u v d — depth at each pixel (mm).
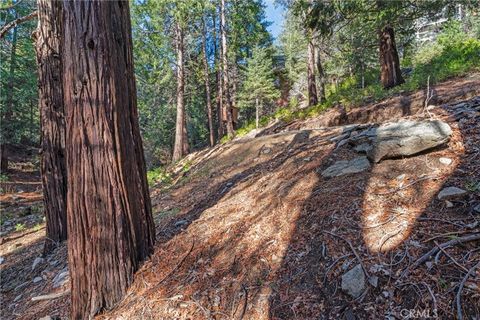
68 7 2936
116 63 3084
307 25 9672
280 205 3443
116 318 2734
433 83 9141
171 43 16562
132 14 14727
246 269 2738
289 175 4184
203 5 14508
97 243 2953
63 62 3014
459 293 1775
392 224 2445
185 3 13891
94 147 2959
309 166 4102
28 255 5867
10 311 3955
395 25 9594
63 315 3256
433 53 14883
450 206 2385
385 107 8469
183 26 15000
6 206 11539
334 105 11766
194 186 6809
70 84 2963
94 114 2945
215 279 2775
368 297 2004
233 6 16219
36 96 17281
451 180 2623
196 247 3334
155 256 3361
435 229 2242
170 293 2781
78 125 2951
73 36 2930
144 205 3471
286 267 2568
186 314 2500
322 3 8898
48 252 5336
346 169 3469
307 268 2453
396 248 2223
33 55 17219
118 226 3039
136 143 3398
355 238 2461
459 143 3055
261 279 2568
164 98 20000
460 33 16844
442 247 2064
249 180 4918
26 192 14375
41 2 5328
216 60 19156
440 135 3117
